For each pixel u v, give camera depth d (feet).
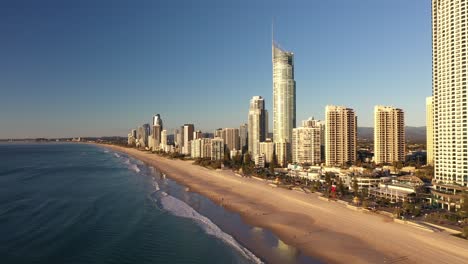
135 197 489.67
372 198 465.47
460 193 401.49
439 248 262.67
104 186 586.86
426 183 544.62
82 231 322.14
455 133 439.63
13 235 307.58
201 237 307.78
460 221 330.54
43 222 349.82
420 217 355.77
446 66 453.58
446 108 451.94
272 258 258.57
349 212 377.91
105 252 271.08
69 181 638.53
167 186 598.34
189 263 251.39
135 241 296.71
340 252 264.72
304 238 299.79
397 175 642.63
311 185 587.27
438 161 463.42
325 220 351.05
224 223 353.10
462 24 434.71
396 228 313.53
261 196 492.95
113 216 379.14
